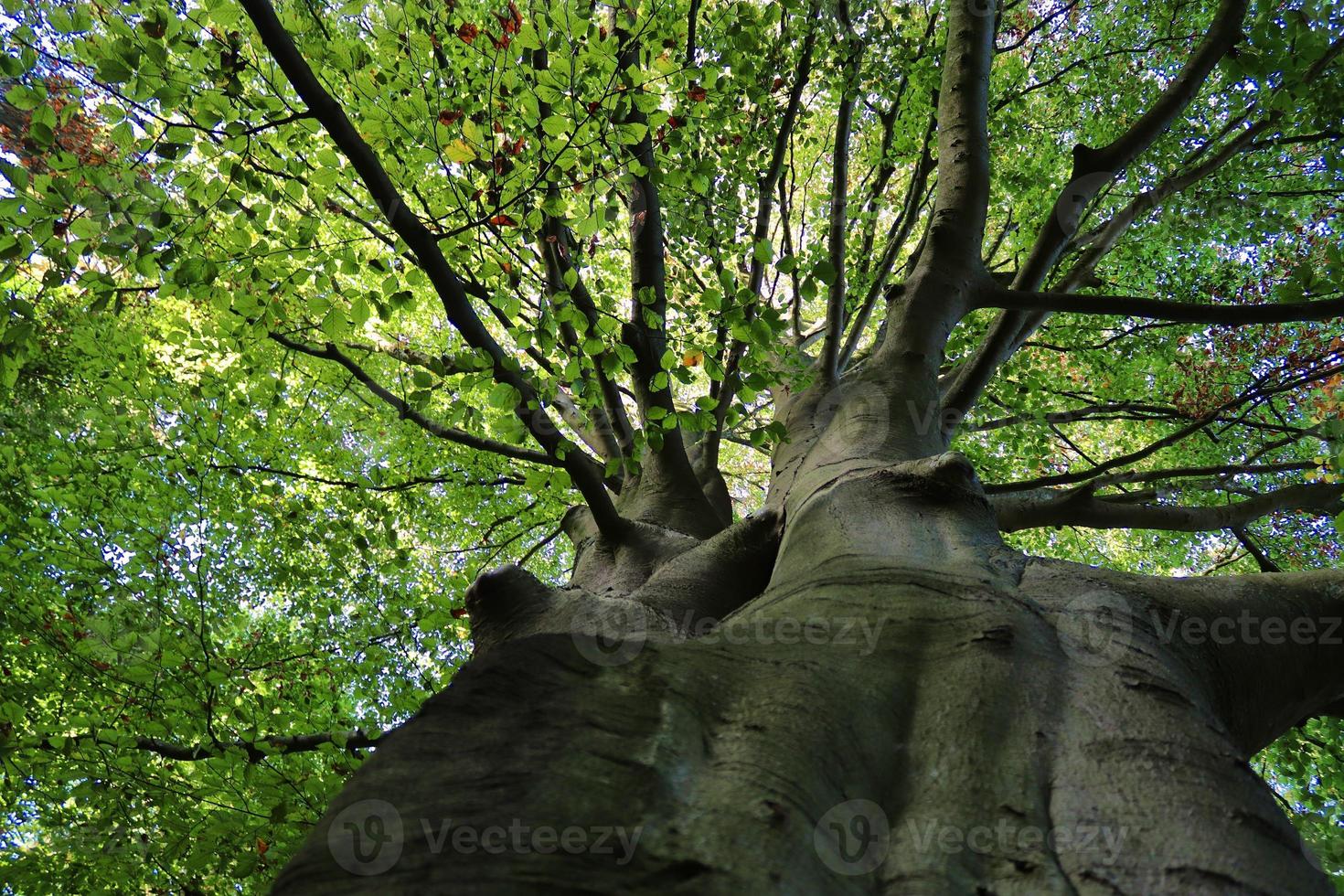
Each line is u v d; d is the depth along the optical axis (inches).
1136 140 171.5
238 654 237.1
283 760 206.1
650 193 175.8
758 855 40.8
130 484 233.9
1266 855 46.6
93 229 119.0
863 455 133.6
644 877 38.4
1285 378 298.2
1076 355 370.9
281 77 160.6
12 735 195.0
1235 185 302.5
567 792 43.8
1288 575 93.4
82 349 253.9
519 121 158.9
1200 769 52.7
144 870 206.1
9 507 239.5
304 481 302.0
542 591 101.5
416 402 127.6
